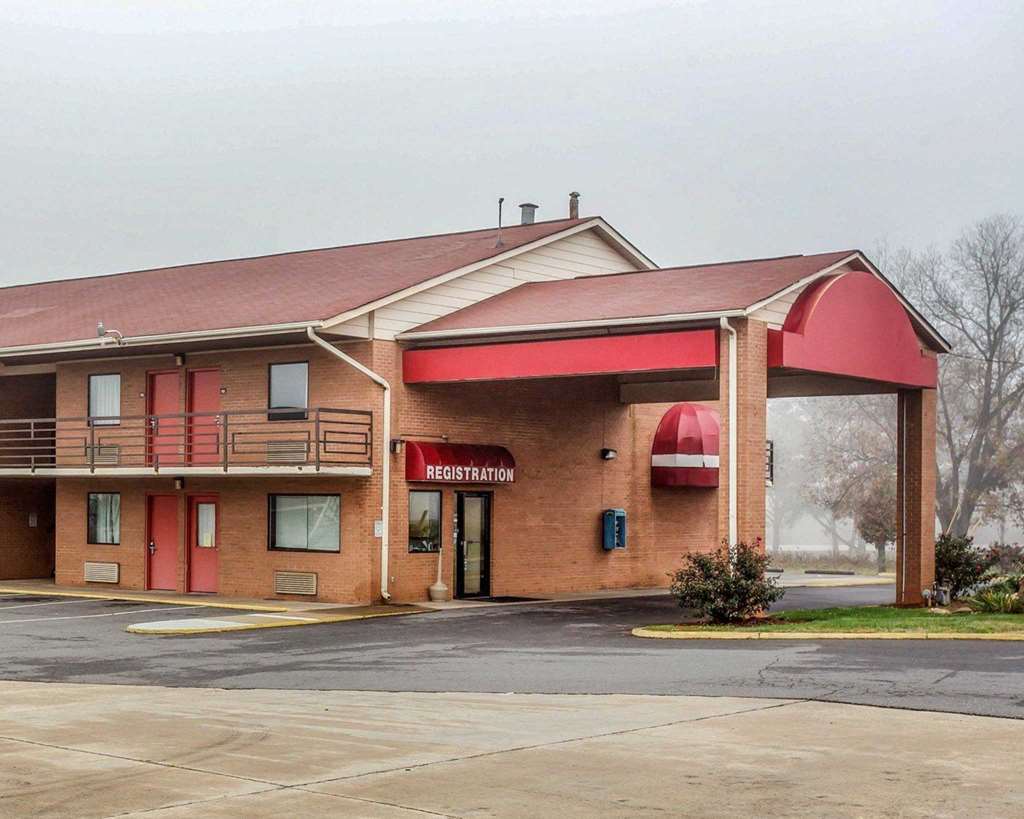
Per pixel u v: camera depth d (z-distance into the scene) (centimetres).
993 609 2369
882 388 2883
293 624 2377
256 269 3566
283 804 934
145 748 1146
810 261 2650
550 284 3088
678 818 885
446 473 2798
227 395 2972
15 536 3491
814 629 2042
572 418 3222
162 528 3111
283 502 2864
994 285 5716
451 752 1117
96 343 2914
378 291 2766
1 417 3441
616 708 1348
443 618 2491
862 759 1065
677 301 2505
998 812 888
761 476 2353
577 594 3148
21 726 1266
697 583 2227
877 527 5566
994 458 5650
